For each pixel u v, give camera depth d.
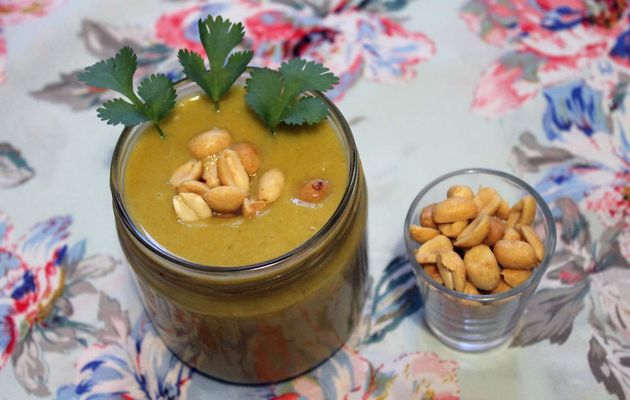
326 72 0.37
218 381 0.37
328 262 0.33
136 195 0.34
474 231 0.35
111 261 0.40
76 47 0.44
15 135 0.42
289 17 0.45
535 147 0.41
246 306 0.32
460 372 0.37
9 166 0.42
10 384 0.37
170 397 0.37
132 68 0.35
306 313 0.34
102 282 0.39
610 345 0.37
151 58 0.44
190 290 0.32
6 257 0.40
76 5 0.45
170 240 0.32
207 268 0.31
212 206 0.33
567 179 0.40
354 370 0.37
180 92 0.36
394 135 0.42
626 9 0.44
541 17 0.44
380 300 0.39
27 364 0.38
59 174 0.42
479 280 0.35
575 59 0.43
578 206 0.40
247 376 0.37
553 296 0.38
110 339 0.38
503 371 0.37
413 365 0.37
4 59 0.44
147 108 0.34
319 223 0.32
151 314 0.36
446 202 0.36
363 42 0.44
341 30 0.44
